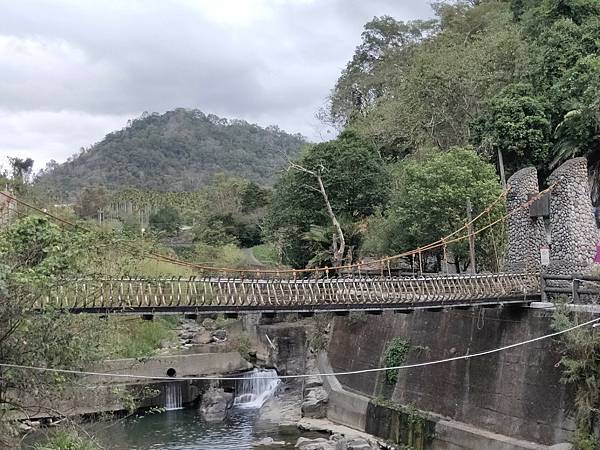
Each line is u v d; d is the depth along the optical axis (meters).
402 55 60.25
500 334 22.83
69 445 16.22
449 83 40.25
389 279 20.78
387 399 27.55
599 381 18.05
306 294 19.50
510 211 25.94
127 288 17.28
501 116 34.25
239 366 36.44
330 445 25.27
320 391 31.77
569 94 33.59
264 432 28.75
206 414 31.48
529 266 24.77
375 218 36.88
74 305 16.14
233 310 18.53
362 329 31.78
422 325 27.16
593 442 17.89
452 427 23.14
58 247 14.55
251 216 67.94
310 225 39.62
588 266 23.58
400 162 43.09
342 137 42.25
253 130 176.62
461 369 24.16
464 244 30.44
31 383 14.30
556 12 38.81
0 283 12.71
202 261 51.25
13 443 15.20
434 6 65.06
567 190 24.34
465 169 30.62
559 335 19.59
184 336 40.97
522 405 21.08
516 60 38.62
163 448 26.17
